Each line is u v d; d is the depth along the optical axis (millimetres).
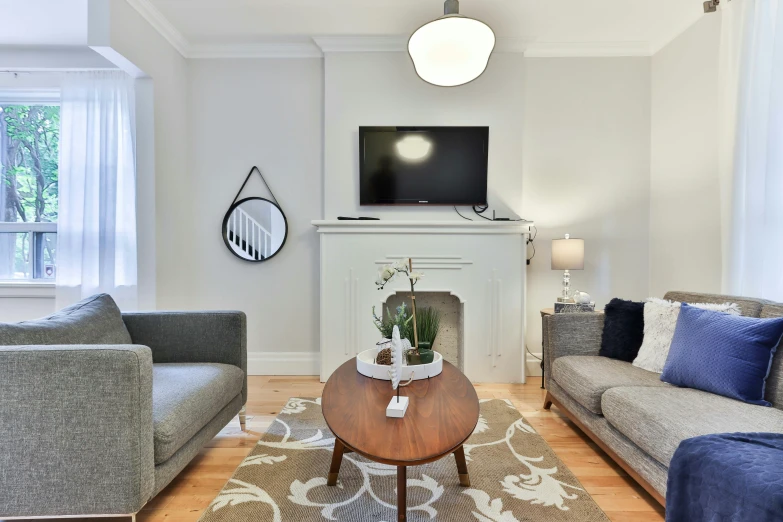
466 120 3316
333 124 3324
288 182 3434
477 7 2818
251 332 3443
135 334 2203
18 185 3459
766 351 1665
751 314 1889
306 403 2740
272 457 1990
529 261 3414
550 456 2010
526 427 2355
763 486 1007
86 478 1337
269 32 3168
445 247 3209
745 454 1145
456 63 2258
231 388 2047
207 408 1774
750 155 2262
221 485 1783
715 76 2676
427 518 1517
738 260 2367
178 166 3279
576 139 3404
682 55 3000
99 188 3098
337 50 3297
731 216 2400
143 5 2756
